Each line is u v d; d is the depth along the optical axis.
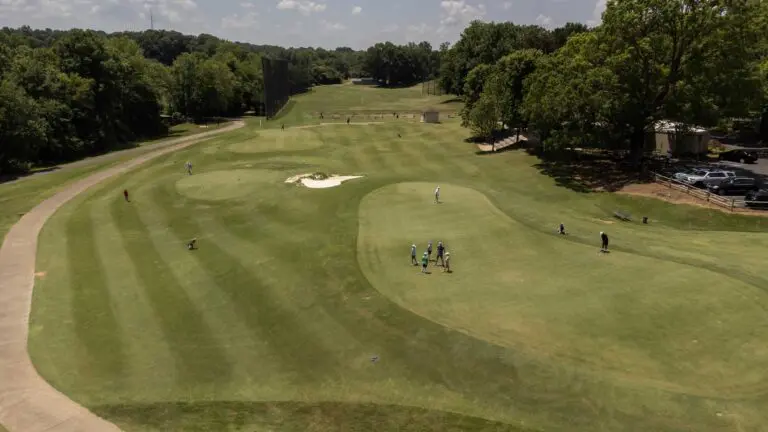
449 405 20.91
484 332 25.88
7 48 90.94
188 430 19.94
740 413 19.58
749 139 76.62
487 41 146.50
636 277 31.19
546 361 23.27
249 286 32.16
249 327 27.34
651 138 68.94
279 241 40.41
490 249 37.16
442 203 49.53
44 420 20.41
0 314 29.00
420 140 89.19
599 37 57.94
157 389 22.33
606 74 55.25
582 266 33.31
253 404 21.34
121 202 52.66
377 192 54.28
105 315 28.78
